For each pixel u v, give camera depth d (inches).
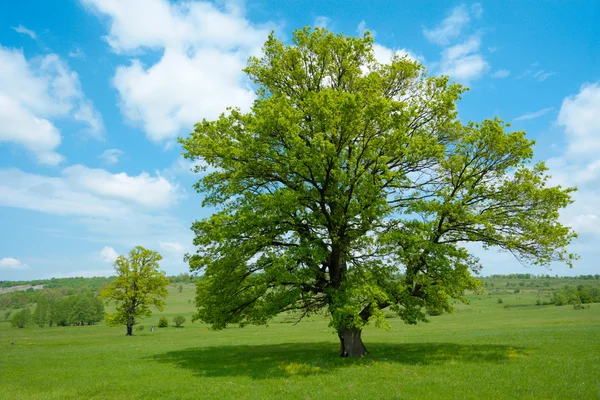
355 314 692.7
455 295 783.7
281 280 748.0
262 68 931.3
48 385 711.7
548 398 513.3
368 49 893.2
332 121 714.8
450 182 860.6
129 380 733.9
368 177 765.3
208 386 650.8
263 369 786.2
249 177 845.8
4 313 7032.5
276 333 2162.9
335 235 770.2
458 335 1375.5
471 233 829.2
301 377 688.4
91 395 631.2
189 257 874.1
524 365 703.7
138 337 2265.0
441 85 863.1
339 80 914.1
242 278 828.6
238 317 896.3
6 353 1316.4
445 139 905.5
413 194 879.7
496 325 2027.6
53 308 5221.5
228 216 769.6
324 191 790.5
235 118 893.2
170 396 597.3
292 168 782.5
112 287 2488.9
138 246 2588.6
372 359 827.4
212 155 840.9
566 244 780.6
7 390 676.7
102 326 4178.2
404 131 768.9
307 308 884.0
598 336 1064.8
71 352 1270.9
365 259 799.1
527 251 815.1
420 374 666.8
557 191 756.0
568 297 4675.2
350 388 596.1
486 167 834.8
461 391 552.4
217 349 1230.9
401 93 922.7
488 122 804.0
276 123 750.5
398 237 738.8
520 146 785.6
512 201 822.5
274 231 785.6
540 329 1456.7
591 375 620.4
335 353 965.2
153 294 2691.9
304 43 907.4
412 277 795.4
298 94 918.4
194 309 6058.1
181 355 1082.7
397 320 2807.6
